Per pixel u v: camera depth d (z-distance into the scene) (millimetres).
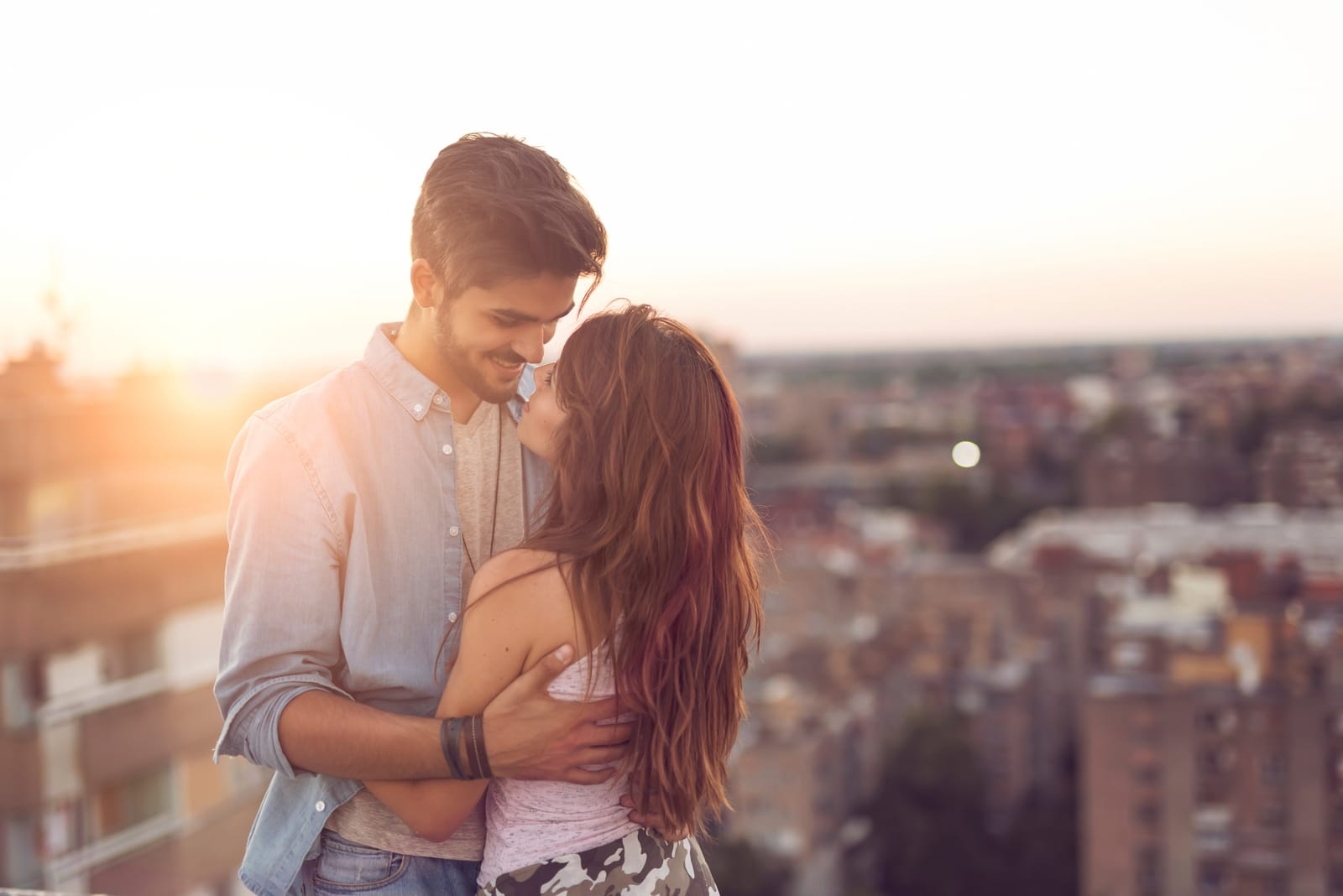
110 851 5422
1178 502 73750
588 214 1439
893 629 55156
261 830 1547
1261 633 30594
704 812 1536
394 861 1524
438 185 1431
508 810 1479
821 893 40250
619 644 1422
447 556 1545
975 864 46062
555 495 1506
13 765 5180
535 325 1452
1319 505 57094
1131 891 30219
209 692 5992
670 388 1447
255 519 1430
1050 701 53031
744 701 1570
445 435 1561
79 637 5418
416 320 1555
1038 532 64062
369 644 1488
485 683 1432
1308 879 29250
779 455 112375
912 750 48094
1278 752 29750
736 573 1524
